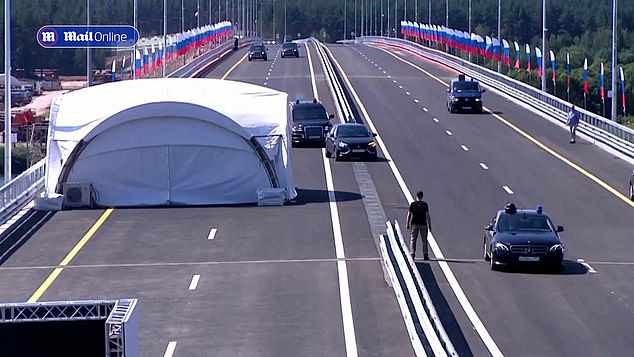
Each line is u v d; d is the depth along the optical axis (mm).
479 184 75062
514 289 45188
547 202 68312
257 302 42969
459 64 171625
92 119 68312
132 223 62281
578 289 45219
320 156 90062
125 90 70438
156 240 57000
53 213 66000
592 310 41281
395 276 43719
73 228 60875
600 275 48281
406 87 142875
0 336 20812
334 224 61094
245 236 57812
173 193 68938
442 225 61094
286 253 53156
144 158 68688
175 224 61781
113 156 68438
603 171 80750
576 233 58719
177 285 46281
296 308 41844
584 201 68750
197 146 69000
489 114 116375
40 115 129500
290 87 140500
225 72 165000
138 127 68562
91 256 53062
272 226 60719
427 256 51844
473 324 38969
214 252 53688
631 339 36688
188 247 55000
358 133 88125
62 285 46625
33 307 21156
